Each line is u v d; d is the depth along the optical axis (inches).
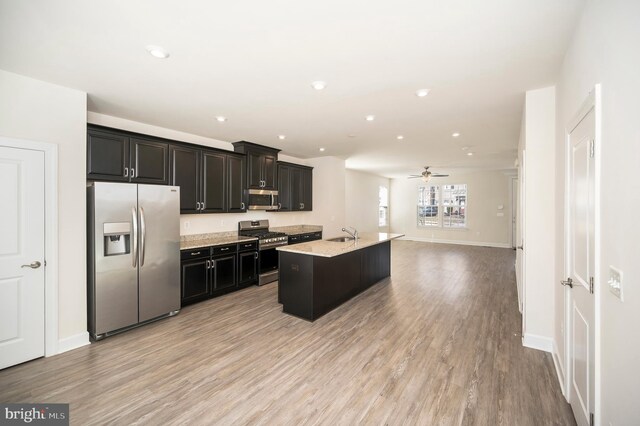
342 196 263.7
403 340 111.2
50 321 99.5
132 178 132.1
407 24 66.3
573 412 70.3
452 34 70.3
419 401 76.2
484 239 364.8
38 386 82.4
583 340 62.1
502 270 229.6
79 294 106.7
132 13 62.4
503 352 101.7
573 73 70.1
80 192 106.9
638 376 37.5
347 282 157.3
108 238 115.6
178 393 79.4
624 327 41.5
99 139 120.8
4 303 91.1
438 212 398.9
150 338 113.3
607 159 47.8
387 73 91.7
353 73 91.9
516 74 91.5
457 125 150.1
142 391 80.2
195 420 69.3
